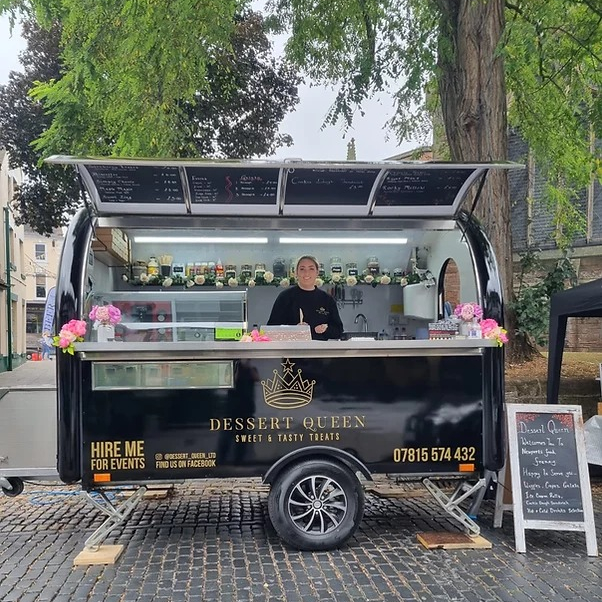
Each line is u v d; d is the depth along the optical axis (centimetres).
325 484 384
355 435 384
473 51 661
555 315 580
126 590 325
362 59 759
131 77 783
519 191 1160
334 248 580
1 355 1739
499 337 389
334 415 382
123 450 368
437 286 546
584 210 1084
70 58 830
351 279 591
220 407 374
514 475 395
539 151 899
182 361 371
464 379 392
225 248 567
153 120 828
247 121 1362
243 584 331
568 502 390
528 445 401
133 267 552
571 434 402
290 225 451
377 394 385
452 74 689
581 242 1080
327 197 429
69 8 759
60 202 1416
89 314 391
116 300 466
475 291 423
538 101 858
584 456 399
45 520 450
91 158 355
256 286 586
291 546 385
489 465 390
